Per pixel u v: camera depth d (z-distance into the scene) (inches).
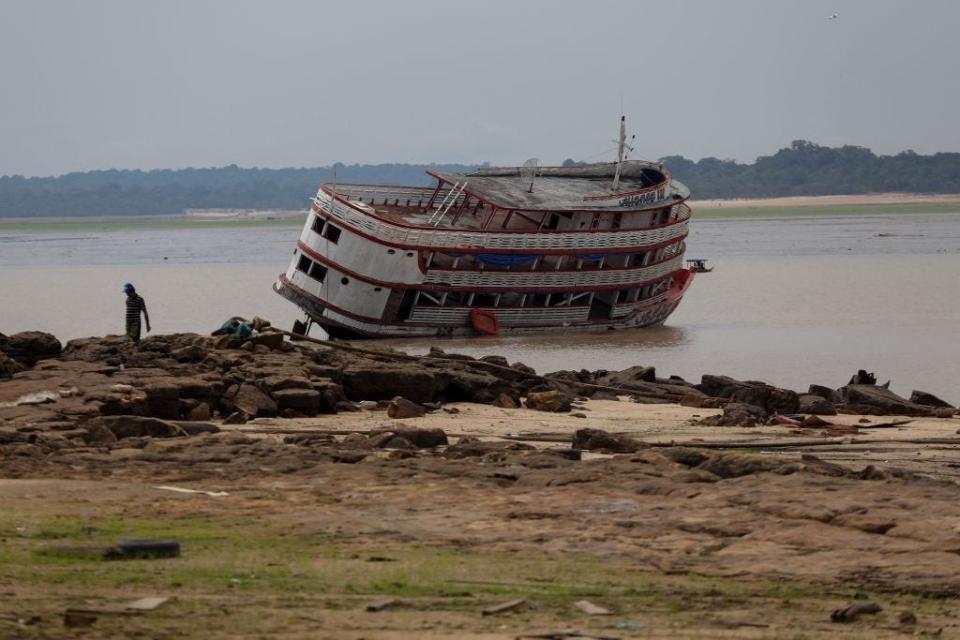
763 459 3444.9
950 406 6259.8
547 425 5201.8
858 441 4776.1
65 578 2132.1
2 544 2426.2
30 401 4675.2
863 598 2207.2
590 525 2780.5
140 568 2251.5
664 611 2076.8
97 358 5821.9
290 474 3484.3
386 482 3331.7
